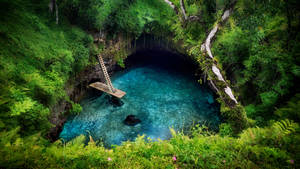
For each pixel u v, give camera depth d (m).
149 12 16.86
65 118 10.98
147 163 3.35
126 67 18.25
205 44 10.70
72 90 11.80
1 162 2.77
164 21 17.11
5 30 8.33
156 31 18.05
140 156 3.59
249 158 3.43
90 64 13.45
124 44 17.23
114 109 12.75
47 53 9.48
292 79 7.49
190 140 4.00
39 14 11.24
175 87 15.64
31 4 11.19
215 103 13.60
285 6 8.71
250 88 10.85
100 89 13.76
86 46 12.59
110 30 15.18
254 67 9.92
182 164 3.36
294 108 4.87
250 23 9.48
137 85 15.73
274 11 9.23
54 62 9.39
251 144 3.78
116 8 14.96
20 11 10.20
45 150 3.49
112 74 16.83
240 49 11.01
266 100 7.92
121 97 13.42
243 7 11.01
